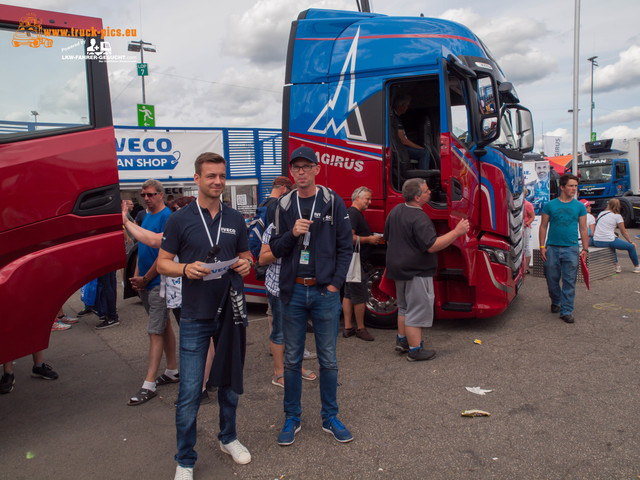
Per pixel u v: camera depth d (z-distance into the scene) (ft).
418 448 10.10
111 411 12.62
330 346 10.52
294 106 19.25
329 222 10.26
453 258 17.51
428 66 17.11
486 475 9.03
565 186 18.84
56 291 11.22
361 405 12.27
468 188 16.43
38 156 10.83
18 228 10.61
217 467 9.64
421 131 19.10
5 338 10.57
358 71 18.12
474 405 12.00
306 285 10.23
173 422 11.88
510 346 16.26
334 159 18.61
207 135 44.70
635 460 9.30
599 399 12.01
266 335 19.01
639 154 68.80
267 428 11.23
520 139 21.48
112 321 21.61
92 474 9.62
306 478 9.18
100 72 11.80
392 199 17.92
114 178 12.03
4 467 9.99
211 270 8.74
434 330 18.54
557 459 9.45
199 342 9.20
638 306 20.71
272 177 47.57
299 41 19.39
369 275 19.01
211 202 9.32
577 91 39.06
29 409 12.89
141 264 13.66
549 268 19.56
